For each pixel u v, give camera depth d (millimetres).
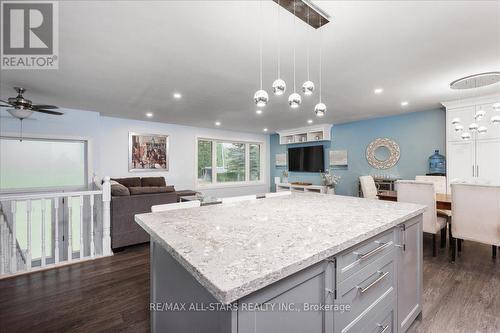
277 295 831
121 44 2146
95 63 2535
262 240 1066
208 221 1420
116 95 3688
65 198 4387
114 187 3422
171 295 1210
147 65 2594
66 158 4684
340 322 1105
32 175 4391
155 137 6023
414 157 4922
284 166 7824
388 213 1622
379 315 1381
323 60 2477
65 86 3258
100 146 5270
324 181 6316
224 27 1891
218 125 6512
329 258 1037
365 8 1654
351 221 1401
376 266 1344
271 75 2887
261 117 5418
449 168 4137
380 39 2068
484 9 1666
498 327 1719
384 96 3762
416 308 1781
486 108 3760
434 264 2791
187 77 2939
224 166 7473
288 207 1872
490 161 3723
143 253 3270
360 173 5828
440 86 3289
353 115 5207
